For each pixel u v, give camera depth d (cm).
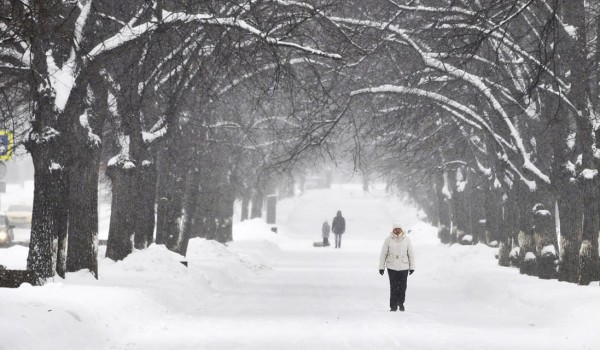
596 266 7462
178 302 6266
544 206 8806
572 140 8112
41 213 5838
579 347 4253
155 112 8662
